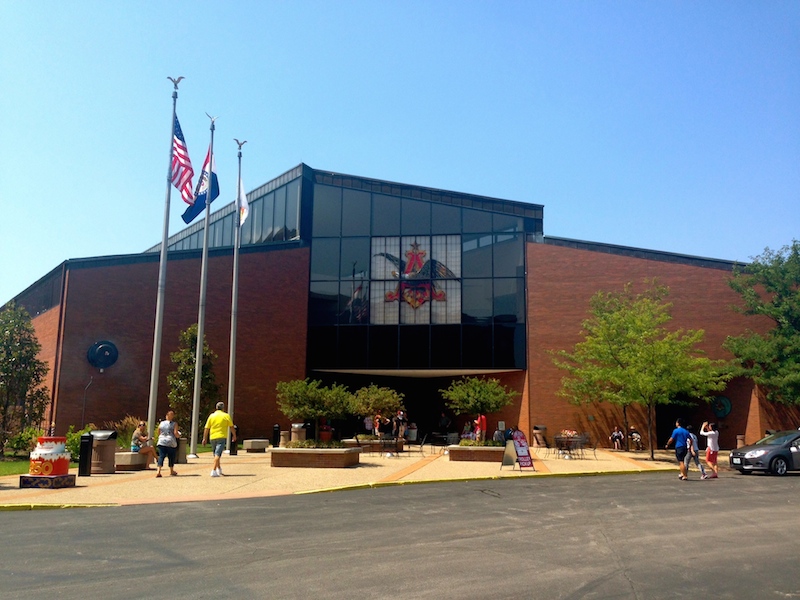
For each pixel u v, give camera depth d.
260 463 21.20
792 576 7.68
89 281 29.44
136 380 29.48
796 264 28.92
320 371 33.66
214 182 24.28
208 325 31.47
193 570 7.79
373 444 27.19
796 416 29.39
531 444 30.92
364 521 11.19
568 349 31.28
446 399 36.38
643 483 17.69
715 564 8.24
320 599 6.66
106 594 6.82
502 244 33.16
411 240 33.84
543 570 7.86
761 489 16.27
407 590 6.98
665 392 25.31
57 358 28.58
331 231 34.25
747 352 28.27
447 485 16.89
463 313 32.94
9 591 6.93
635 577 7.58
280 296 32.97
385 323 33.28
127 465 18.92
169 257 30.92
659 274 31.17
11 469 19.31
